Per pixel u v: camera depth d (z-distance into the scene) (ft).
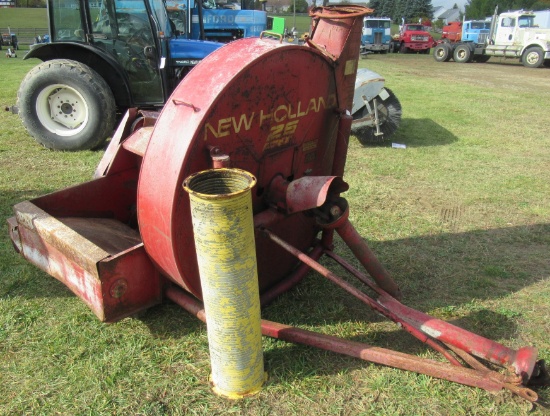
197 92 8.24
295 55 9.12
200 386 8.71
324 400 8.46
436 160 22.91
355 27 10.28
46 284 11.75
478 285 12.21
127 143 11.38
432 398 8.53
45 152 22.90
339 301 11.39
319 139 10.69
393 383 8.82
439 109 35.81
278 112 9.24
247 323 7.90
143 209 8.58
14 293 11.37
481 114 34.14
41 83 22.30
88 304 9.11
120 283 8.88
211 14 34.99
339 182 9.38
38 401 8.38
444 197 18.16
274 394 8.55
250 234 7.46
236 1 39.45
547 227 15.66
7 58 73.00
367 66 71.41
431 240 14.65
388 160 22.86
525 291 12.00
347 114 10.77
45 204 10.96
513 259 13.61
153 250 8.82
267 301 10.75
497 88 47.88
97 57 24.09
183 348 9.64
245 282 7.61
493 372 8.57
